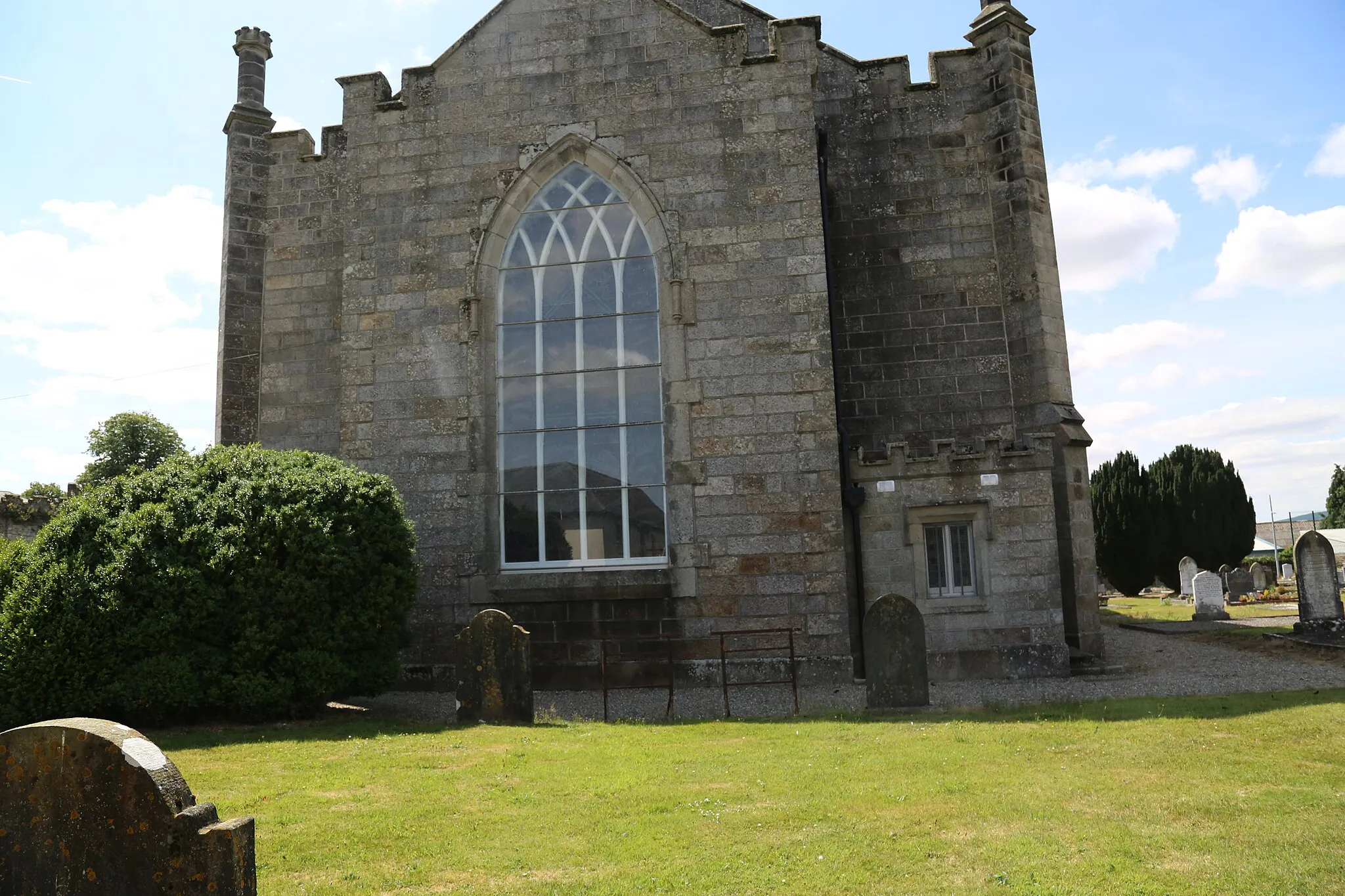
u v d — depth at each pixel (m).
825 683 16.44
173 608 13.42
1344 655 16.86
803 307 17.45
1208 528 39.25
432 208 18.94
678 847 7.07
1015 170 19.86
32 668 12.80
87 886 5.09
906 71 20.59
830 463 17.00
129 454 43.50
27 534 28.95
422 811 8.20
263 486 14.30
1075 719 11.81
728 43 18.31
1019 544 16.97
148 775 5.05
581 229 18.59
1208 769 8.91
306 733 12.75
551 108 18.78
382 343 18.69
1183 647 20.08
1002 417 19.44
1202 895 5.86
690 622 16.97
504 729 12.79
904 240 20.16
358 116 19.42
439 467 18.14
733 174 17.98
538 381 18.33
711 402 17.45
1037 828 7.25
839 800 8.22
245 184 22.25
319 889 6.34
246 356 21.83
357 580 14.42
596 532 17.73
